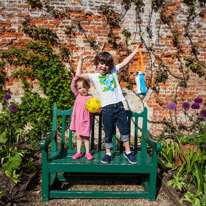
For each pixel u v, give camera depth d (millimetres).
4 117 4156
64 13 4086
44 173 2615
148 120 4449
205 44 4375
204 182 2750
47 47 4117
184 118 4492
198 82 4449
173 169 3334
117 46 4238
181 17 4273
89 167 2611
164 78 4375
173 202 2711
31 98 4227
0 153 3225
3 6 3986
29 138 4254
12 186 2844
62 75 4207
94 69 4258
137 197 2711
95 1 4109
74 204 2643
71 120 2928
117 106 2676
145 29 4238
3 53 4059
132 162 2660
